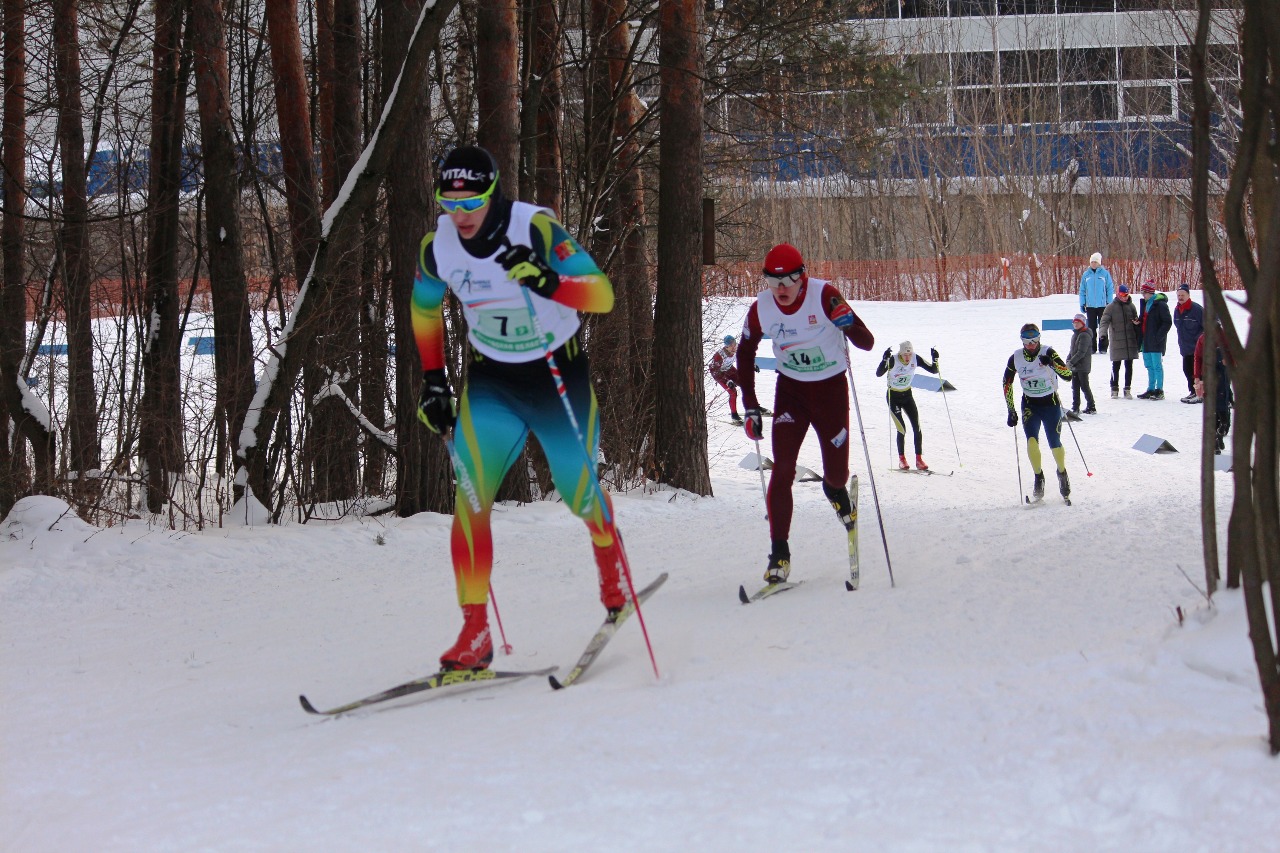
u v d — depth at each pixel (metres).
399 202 9.90
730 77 14.91
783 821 2.45
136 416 10.41
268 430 9.84
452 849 2.40
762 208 37.38
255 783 3.01
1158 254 40.12
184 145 12.07
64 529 8.06
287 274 12.75
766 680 3.73
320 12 12.46
